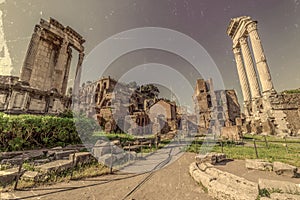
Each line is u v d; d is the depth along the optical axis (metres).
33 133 10.15
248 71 41.50
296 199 3.43
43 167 6.47
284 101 31.20
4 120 8.86
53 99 21.55
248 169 7.03
